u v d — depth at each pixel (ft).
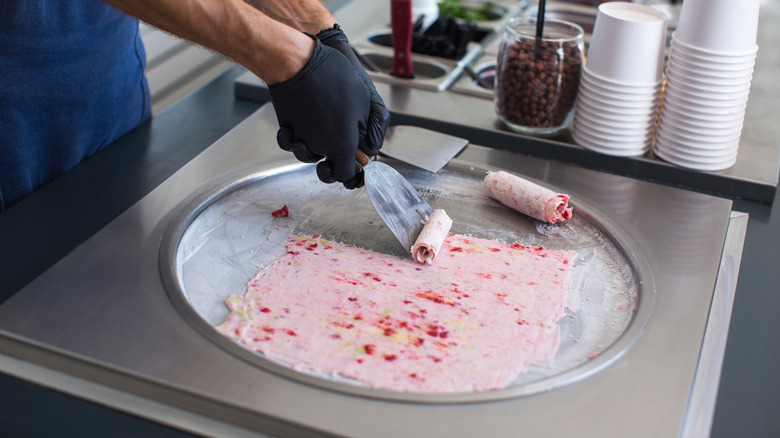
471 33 5.21
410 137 3.65
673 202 3.25
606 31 3.40
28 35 3.01
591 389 2.15
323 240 2.99
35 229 2.84
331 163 2.86
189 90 6.04
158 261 2.64
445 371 2.29
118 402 2.15
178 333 2.29
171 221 2.88
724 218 3.15
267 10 3.16
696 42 3.24
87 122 3.44
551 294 2.72
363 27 5.46
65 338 2.23
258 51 2.51
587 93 3.56
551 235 3.11
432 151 3.53
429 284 2.75
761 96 4.43
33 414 2.10
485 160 3.57
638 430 2.02
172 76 5.78
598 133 3.58
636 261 2.81
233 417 2.06
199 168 3.30
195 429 2.07
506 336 2.48
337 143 2.72
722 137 3.40
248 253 2.86
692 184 3.51
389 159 3.53
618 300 2.70
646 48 3.36
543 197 3.10
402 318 2.54
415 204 3.01
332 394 2.08
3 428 2.05
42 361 2.24
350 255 2.90
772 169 3.52
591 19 5.98
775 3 6.48
